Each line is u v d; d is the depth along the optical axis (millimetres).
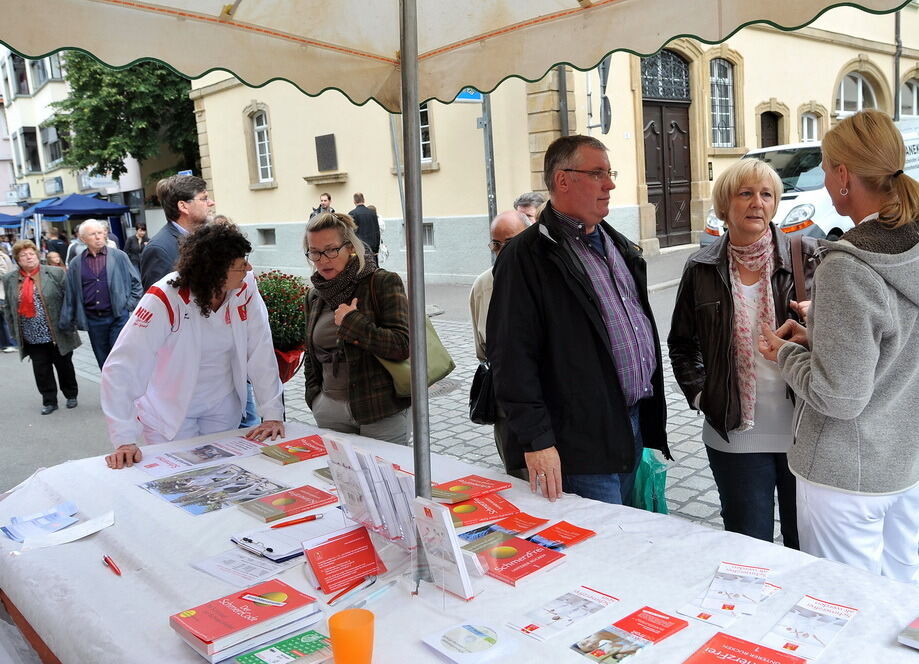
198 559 1859
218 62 2332
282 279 3750
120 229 22016
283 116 15125
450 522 1552
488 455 4844
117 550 1946
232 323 2949
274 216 15977
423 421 1685
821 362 1736
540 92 10758
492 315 2277
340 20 2559
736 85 14602
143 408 2961
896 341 1729
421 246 1637
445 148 12234
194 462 2641
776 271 2334
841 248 1710
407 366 2934
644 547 1765
